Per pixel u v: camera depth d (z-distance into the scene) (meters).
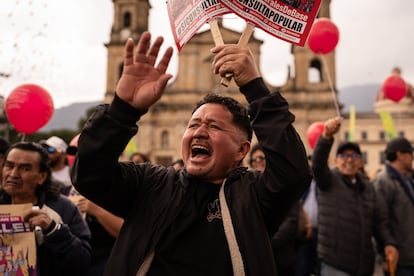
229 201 2.32
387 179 6.15
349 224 5.69
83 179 2.26
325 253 5.75
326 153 5.84
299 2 2.53
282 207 2.35
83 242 3.83
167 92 43.31
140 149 42.34
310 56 41.91
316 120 41.16
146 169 2.62
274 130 2.29
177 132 42.72
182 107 42.66
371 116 58.03
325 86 41.31
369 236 5.69
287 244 5.98
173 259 2.20
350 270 5.54
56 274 3.62
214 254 2.19
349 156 5.94
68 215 3.89
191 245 2.22
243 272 2.11
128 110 2.20
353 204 5.77
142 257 2.21
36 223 3.27
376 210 5.93
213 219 2.29
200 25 2.44
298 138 2.35
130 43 2.23
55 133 54.56
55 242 3.36
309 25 2.54
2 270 3.05
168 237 2.25
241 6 2.42
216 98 2.56
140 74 2.24
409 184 6.19
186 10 2.55
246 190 2.39
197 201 2.34
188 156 2.48
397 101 11.94
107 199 2.39
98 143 2.19
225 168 2.45
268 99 2.32
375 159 57.25
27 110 6.52
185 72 43.34
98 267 4.43
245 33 2.44
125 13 43.78
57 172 7.22
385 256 5.94
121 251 2.28
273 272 2.16
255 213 2.29
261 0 2.45
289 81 41.91
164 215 2.29
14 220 3.19
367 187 5.94
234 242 2.16
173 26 2.65
